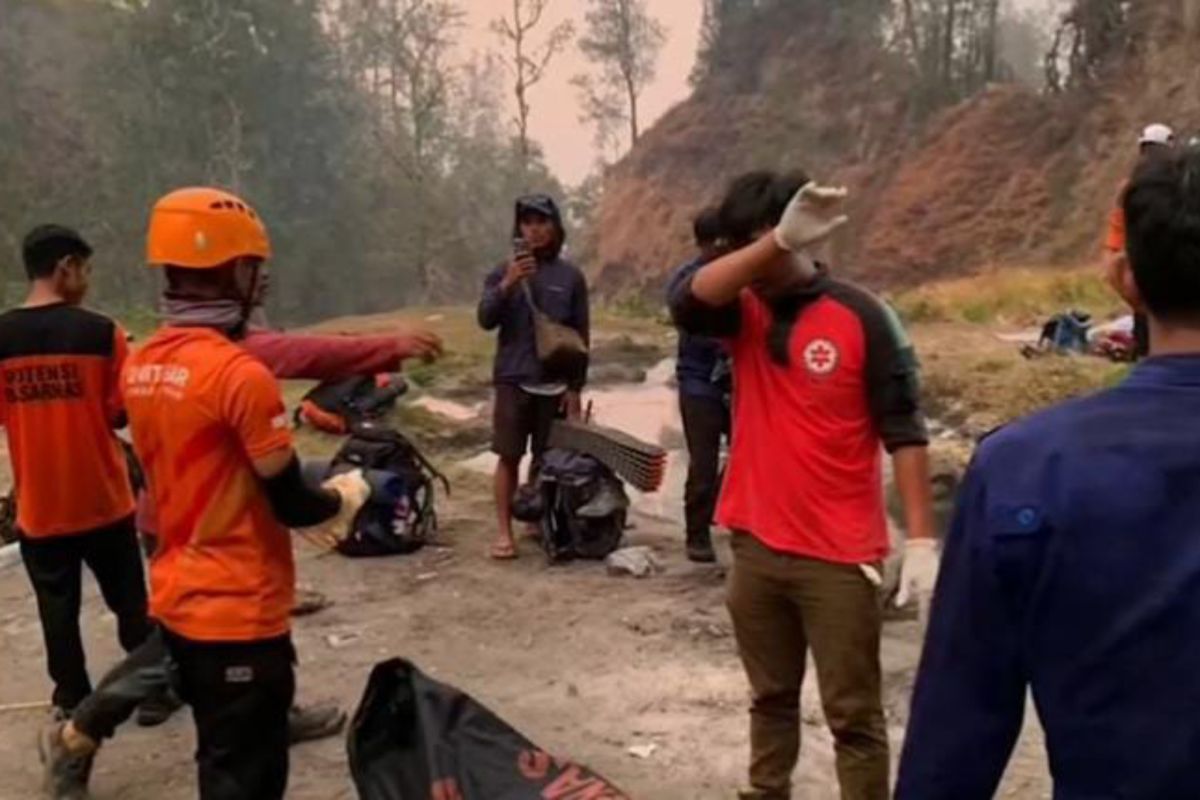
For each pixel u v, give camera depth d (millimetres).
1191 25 44906
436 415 12492
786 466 3238
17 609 6242
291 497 3102
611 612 5977
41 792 4281
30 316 4258
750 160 67000
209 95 57250
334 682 5199
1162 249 1501
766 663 3467
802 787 4148
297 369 3461
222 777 3234
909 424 3145
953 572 1594
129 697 3973
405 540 6996
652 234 69500
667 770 4340
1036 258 47969
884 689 4781
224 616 3139
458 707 3197
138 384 3154
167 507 3186
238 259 3111
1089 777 1483
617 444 6594
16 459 4363
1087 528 1466
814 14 69250
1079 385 12875
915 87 61969
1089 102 50469
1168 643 1428
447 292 62125
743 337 3332
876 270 53094
